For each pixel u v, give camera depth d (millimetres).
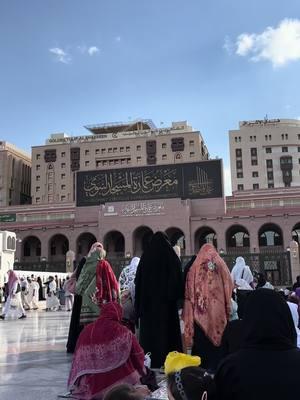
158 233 7309
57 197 108062
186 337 7055
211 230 65250
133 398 2709
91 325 5043
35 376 6754
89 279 8383
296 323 7359
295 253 42781
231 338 4930
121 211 63375
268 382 2443
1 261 26719
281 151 114312
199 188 62625
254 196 64062
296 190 64438
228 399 2539
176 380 2652
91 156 108750
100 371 4762
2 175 107812
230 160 115875
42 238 66312
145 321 7109
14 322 16781
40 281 30500
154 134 109562
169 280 7066
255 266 43688
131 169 65000
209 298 6961
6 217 70625
